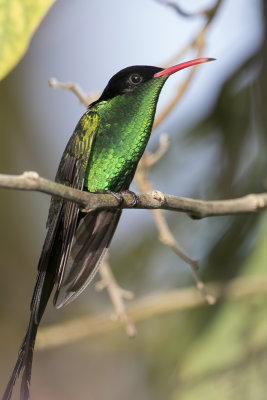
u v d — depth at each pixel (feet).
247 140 32.19
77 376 41.86
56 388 41.65
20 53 19.40
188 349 31.78
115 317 30.60
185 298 32.78
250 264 31.35
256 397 29.43
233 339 30.63
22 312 42.65
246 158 32.24
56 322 41.91
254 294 30.99
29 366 21.86
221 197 32.27
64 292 24.81
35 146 44.14
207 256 32.63
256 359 29.96
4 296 42.57
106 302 42.37
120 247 36.09
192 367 30.53
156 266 35.27
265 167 31.73
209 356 30.53
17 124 43.75
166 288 34.91
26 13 19.47
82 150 27.40
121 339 37.65
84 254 25.96
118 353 39.14
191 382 30.25
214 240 32.60
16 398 40.19
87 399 40.65
